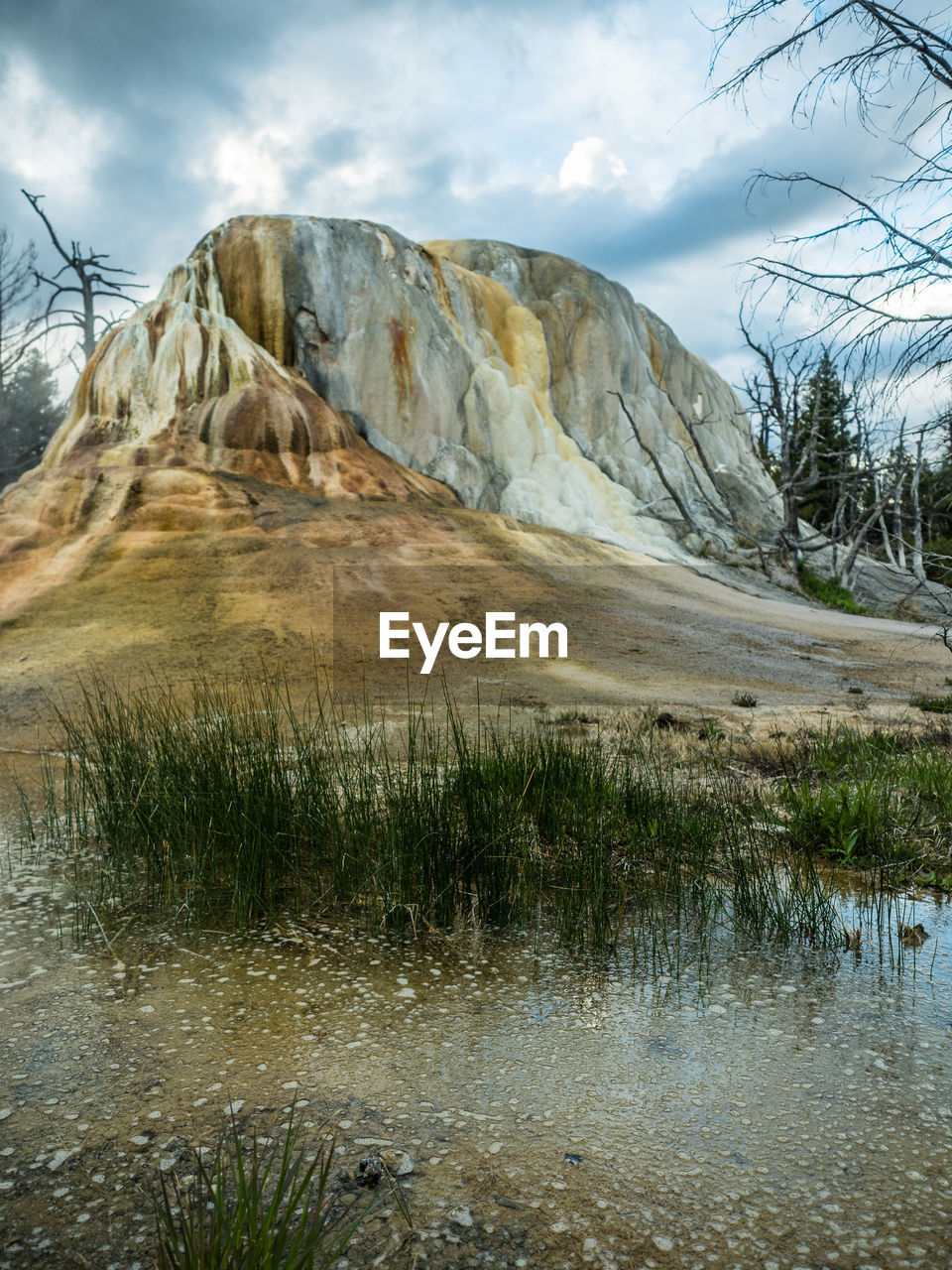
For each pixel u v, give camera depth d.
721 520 18.89
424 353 16.39
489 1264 1.87
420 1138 2.31
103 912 4.02
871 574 24.03
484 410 17.33
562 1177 2.15
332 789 4.77
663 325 24.52
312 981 3.30
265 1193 2.09
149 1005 3.11
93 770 6.07
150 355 13.90
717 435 24.98
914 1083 2.55
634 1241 1.93
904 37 5.00
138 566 11.35
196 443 13.38
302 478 13.61
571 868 4.20
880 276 5.32
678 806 4.95
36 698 8.28
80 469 12.60
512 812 4.58
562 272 21.48
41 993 3.21
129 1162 2.22
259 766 4.77
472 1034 2.88
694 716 8.15
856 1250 1.89
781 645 12.52
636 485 19.78
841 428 23.23
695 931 3.76
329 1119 2.40
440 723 7.51
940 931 3.74
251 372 14.07
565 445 18.86
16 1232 1.98
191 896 4.14
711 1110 2.43
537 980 3.30
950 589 8.20
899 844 4.62
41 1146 2.29
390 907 3.93
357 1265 1.87
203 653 9.43
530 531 15.25
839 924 3.81
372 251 16.28
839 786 5.22
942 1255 1.87
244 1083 2.59
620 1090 2.53
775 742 7.12
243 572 11.33
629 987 3.23
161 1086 2.57
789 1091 2.52
